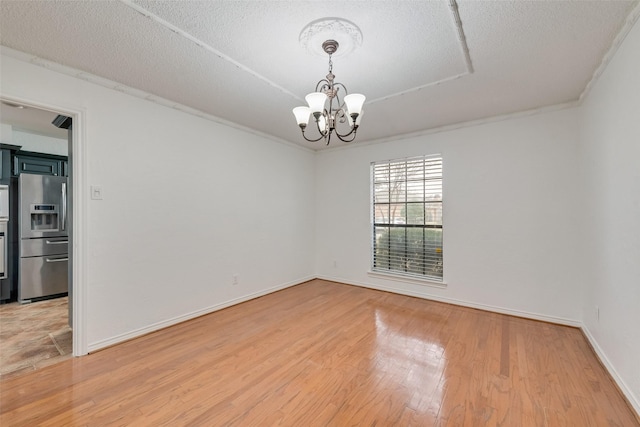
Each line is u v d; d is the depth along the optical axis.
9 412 1.68
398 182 4.17
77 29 1.79
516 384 1.95
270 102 2.96
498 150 3.34
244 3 1.57
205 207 3.29
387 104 2.98
